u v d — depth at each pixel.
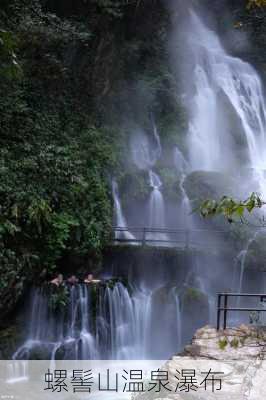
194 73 20.62
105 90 16.05
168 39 20.16
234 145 18.27
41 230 9.48
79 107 14.71
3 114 10.72
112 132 15.62
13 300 8.86
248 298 10.96
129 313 10.11
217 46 24.59
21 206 9.05
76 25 13.55
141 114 17.72
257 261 11.02
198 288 10.89
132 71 18.09
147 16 17.16
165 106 18.31
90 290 9.73
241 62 23.70
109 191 13.36
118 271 11.23
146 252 11.23
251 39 24.36
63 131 13.38
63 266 10.35
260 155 19.66
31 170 9.79
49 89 13.66
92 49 14.98
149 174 14.95
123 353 9.74
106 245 11.38
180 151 17.36
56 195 10.05
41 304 9.32
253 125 20.88
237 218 12.11
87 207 11.07
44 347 8.94
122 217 13.87
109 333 9.70
